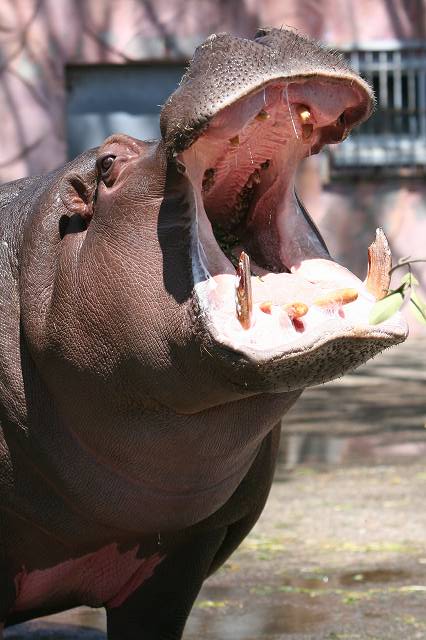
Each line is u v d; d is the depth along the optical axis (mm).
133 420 7723
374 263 7137
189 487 8055
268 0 36625
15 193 9273
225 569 12008
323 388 27219
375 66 37219
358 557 12328
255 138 7066
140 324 7410
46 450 8148
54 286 7996
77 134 37250
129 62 36688
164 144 6922
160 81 37281
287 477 16547
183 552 8836
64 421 8117
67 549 8578
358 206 37156
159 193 7402
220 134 6672
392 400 24859
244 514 9078
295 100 6695
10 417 8289
